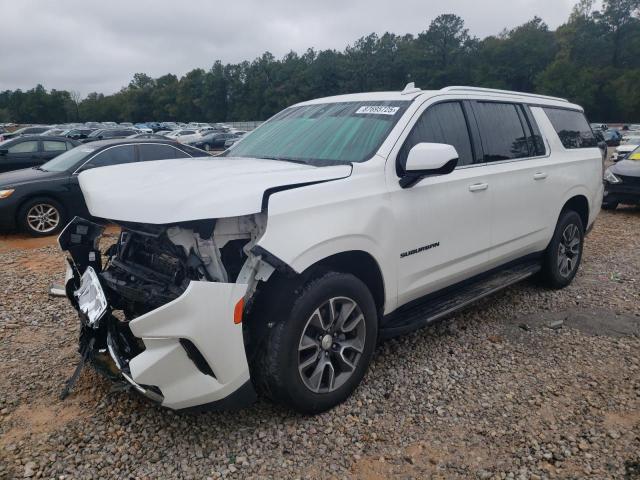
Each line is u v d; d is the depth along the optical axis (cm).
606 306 500
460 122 404
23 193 834
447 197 373
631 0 9550
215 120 12275
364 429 305
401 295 353
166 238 288
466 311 486
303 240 281
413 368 375
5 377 360
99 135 3056
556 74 8838
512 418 317
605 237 827
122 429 303
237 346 273
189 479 265
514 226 446
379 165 336
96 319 292
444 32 10106
